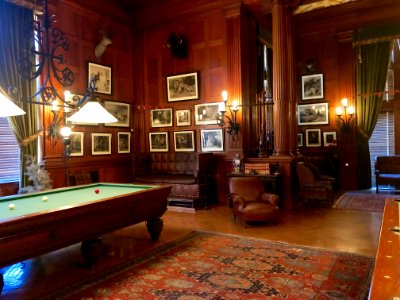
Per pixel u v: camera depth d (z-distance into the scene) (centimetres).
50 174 665
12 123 606
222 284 335
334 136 1023
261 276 353
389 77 1030
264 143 852
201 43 813
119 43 851
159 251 439
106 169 797
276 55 726
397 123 1011
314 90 1052
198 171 716
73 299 307
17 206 363
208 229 547
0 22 594
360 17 952
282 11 728
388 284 148
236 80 758
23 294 319
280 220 602
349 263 384
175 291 321
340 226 552
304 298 301
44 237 315
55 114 636
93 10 774
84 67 753
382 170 945
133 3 851
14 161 642
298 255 414
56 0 688
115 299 306
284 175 706
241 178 626
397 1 879
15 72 611
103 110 405
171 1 828
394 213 295
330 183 748
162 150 873
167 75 863
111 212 392
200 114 813
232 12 759
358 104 1001
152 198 463
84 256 384
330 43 1029
